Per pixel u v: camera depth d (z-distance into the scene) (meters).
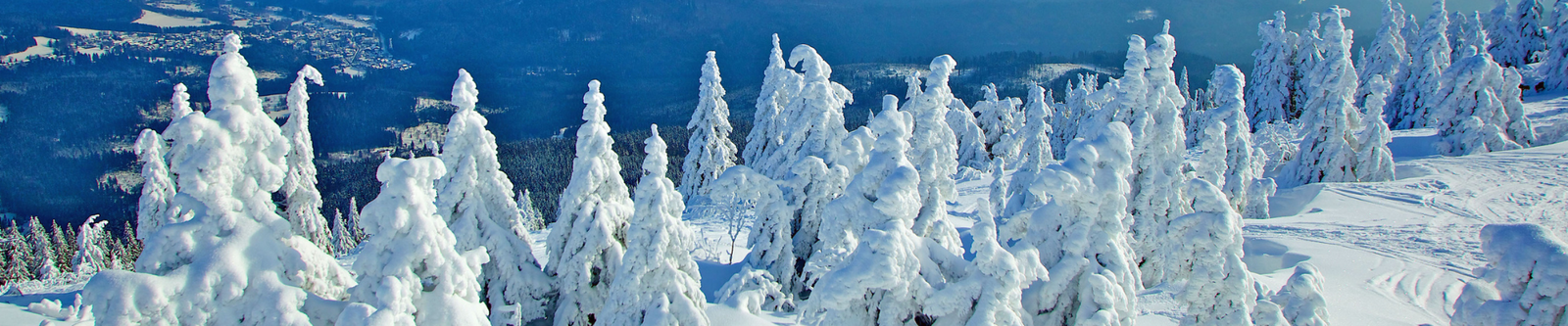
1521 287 9.32
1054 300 9.62
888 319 8.88
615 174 14.09
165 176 17.52
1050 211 10.33
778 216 16.66
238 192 9.27
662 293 10.39
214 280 8.48
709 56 33.62
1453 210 24.94
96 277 7.93
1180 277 10.42
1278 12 56.03
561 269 13.18
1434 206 25.75
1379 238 21.50
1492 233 9.90
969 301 8.76
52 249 48.53
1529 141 36.59
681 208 12.16
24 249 46.84
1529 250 9.16
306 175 15.85
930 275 9.37
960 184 44.28
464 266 9.66
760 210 16.89
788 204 17.17
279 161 9.74
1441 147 37.44
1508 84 37.38
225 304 8.62
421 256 9.16
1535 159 31.53
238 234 9.02
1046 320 9.76
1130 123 17.16
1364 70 56.12
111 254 48.28
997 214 23.02
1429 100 38.69
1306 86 54.28
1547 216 23.77
